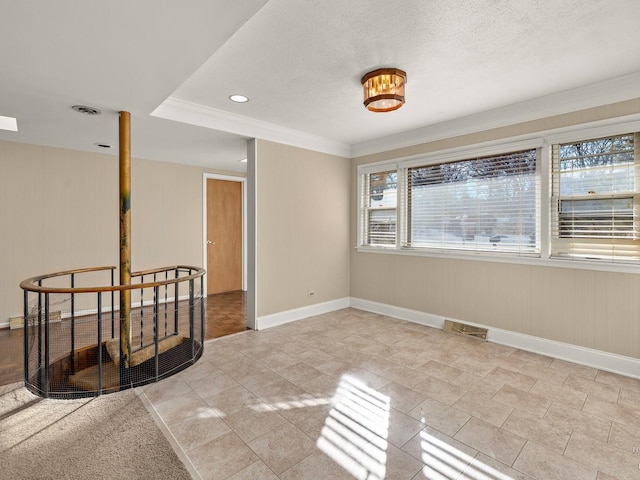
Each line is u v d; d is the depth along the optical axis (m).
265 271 3.86
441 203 3.85
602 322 2.78
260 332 3.71
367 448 1.79
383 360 2.94
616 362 2.70
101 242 4.49
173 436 1.88
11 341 3.41
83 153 4.34
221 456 1.72
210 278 5.71
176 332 3.09
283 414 2.11
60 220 4.19
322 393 2.37
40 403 2.24
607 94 2.66
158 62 2.04
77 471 1.62
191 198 5.39
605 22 1.88
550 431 1.93
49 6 1.50
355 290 4.81
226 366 2.81
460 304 3.68
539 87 2.76
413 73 2.50
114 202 4.59
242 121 3.53
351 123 3.71
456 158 3.64
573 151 2.93
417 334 3.63
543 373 2.69
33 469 1.63
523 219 3.23
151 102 2.64
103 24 1.65
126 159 2.85
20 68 2.10
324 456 1.73
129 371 2.62
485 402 2.25
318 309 4.45
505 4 1.73
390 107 2.64
